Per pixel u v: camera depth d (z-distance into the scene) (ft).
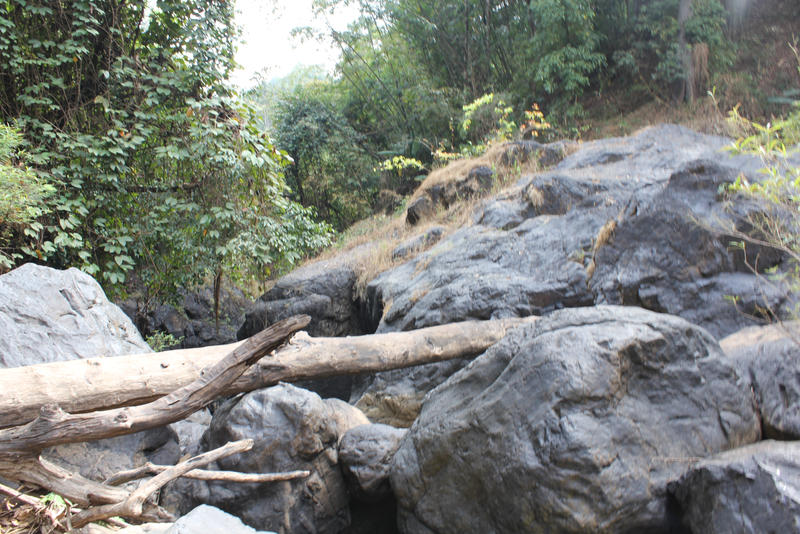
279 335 11.15
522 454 9.69
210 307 42.16
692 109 33.99
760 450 8.70
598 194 21.11
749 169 17.95
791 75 33.30
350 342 14.89
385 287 23.34
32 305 14.10
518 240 20.74
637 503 9.12
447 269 21.09
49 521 10.17
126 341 15.67
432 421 11.70
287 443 12.91
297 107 59.72
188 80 27.78
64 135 25.00
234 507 12.67
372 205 58.23
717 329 15.07
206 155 27.84
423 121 49.88
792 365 10.76
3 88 26.04
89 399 11.52
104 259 27.53
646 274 16.57
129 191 27.81
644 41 39.63
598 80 41.63
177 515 12.61
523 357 10.69
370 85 56.80
